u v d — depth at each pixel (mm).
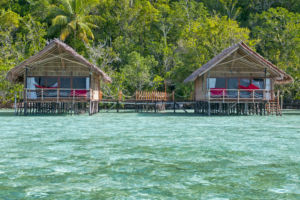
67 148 8875
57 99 22906
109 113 28406
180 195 4777
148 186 5242
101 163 6934
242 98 23359
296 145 9492
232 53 23703
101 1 44750
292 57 35031
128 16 44469
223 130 13625
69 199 4594
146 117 22531
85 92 23562
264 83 23594
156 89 40750
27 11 45000
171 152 8266
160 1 49812
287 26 37250
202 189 5078
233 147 9086
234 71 24453
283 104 37844
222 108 27906
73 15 41000
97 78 27984
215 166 6680
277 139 10812
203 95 26172
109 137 11234
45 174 5977
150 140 10500
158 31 47844
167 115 25172
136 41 45125
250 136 11625
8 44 35531
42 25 38500
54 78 24109
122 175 5926
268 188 5148
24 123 16938
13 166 6637
